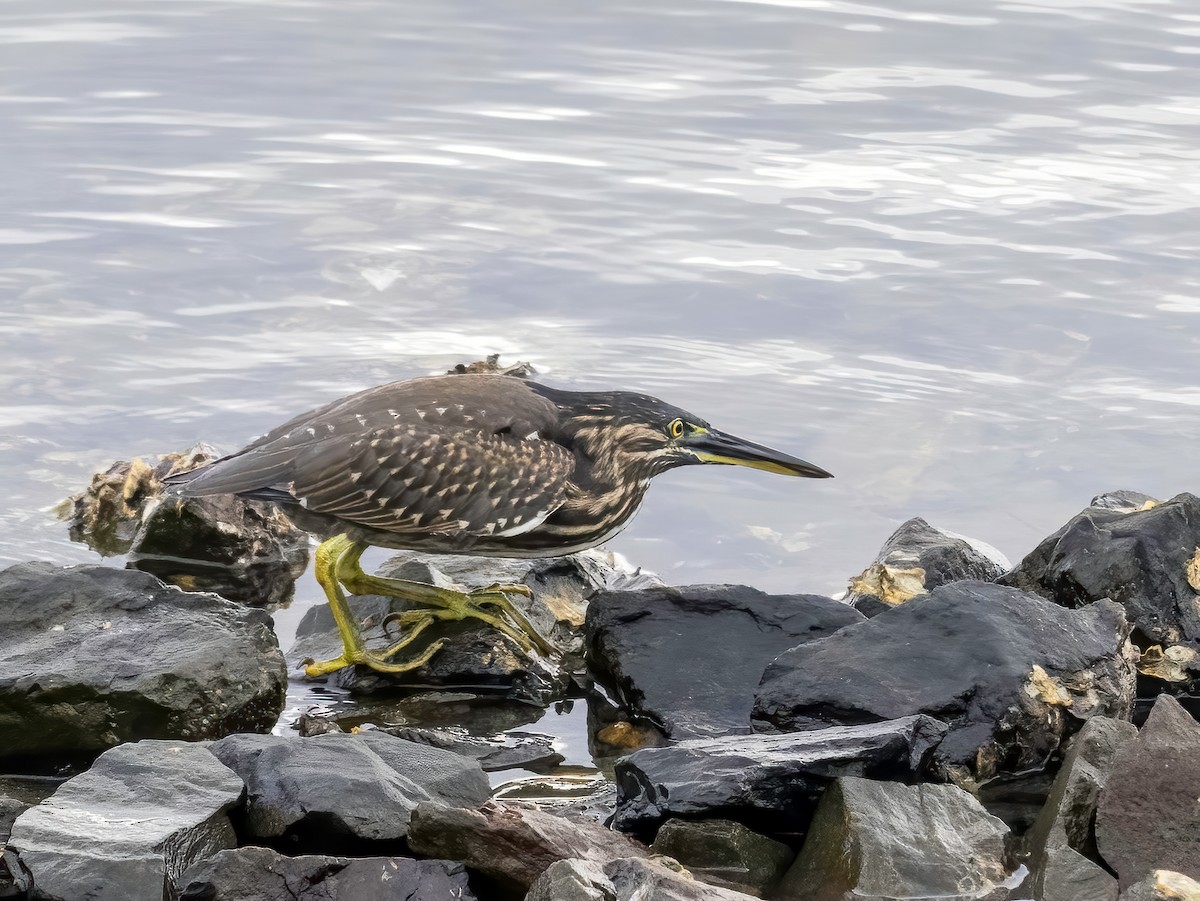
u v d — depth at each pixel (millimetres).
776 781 8133
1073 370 15734
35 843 7352
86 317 16234
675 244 18328
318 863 7430
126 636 9570
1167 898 7160
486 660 10617
